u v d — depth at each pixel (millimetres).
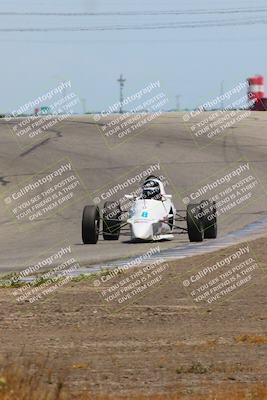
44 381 29359
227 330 40375
